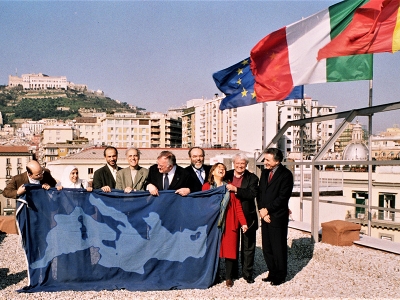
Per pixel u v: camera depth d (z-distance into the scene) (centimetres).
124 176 703
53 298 554
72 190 620
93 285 607
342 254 717
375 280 632
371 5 755
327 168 2781
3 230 1020
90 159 5356
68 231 614
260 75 855
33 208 606
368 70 836
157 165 688
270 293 583
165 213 630
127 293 580
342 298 555
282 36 823
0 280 638
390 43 753
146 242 626
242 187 639
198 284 615
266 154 629
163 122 15975
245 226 605
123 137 15562
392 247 721
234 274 664
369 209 873
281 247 621
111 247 622
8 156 11425
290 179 621
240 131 7388
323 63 825
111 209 625
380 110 772
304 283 630
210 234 628
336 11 788
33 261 601
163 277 625
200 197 630
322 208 1412
